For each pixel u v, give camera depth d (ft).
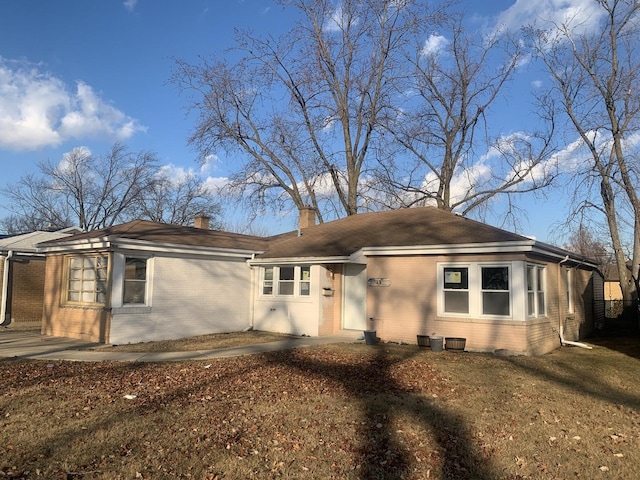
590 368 36.52
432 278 46.93
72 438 18.58
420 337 44.96
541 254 45.52
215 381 28.81
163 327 49.85
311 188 100.63
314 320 53.31
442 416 22.50
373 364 35.06
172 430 19.79
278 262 56.39
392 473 16.46
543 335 45.80
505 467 17.11
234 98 98.32
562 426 21.67
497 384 29.27
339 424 21.15
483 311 43.88
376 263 50.80
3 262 65.21
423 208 61.05
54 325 51.83
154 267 49.37
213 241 57.82
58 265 52.49
